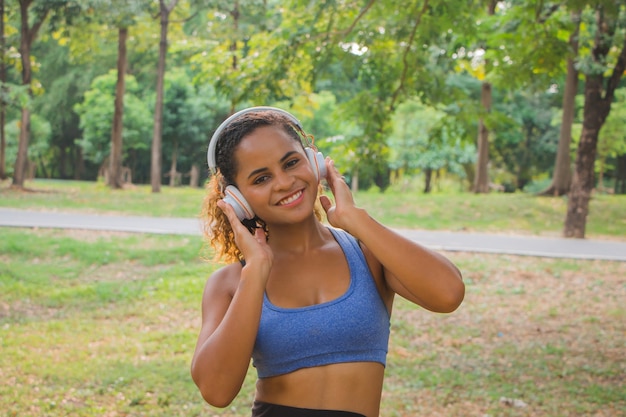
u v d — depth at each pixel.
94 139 41.78
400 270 1.92
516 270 12.21
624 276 11.97
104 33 30.19
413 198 21.45
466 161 35.22
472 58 10.27
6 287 10.50
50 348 7.77
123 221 16.77
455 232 17.09
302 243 2.03
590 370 7.30
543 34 8.70
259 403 1.99
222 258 2.38
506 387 6.73
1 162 32.47
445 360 7.70
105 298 10.22
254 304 1.85
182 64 43.56
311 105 10.30
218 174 2.12
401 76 9.37
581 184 16.69
